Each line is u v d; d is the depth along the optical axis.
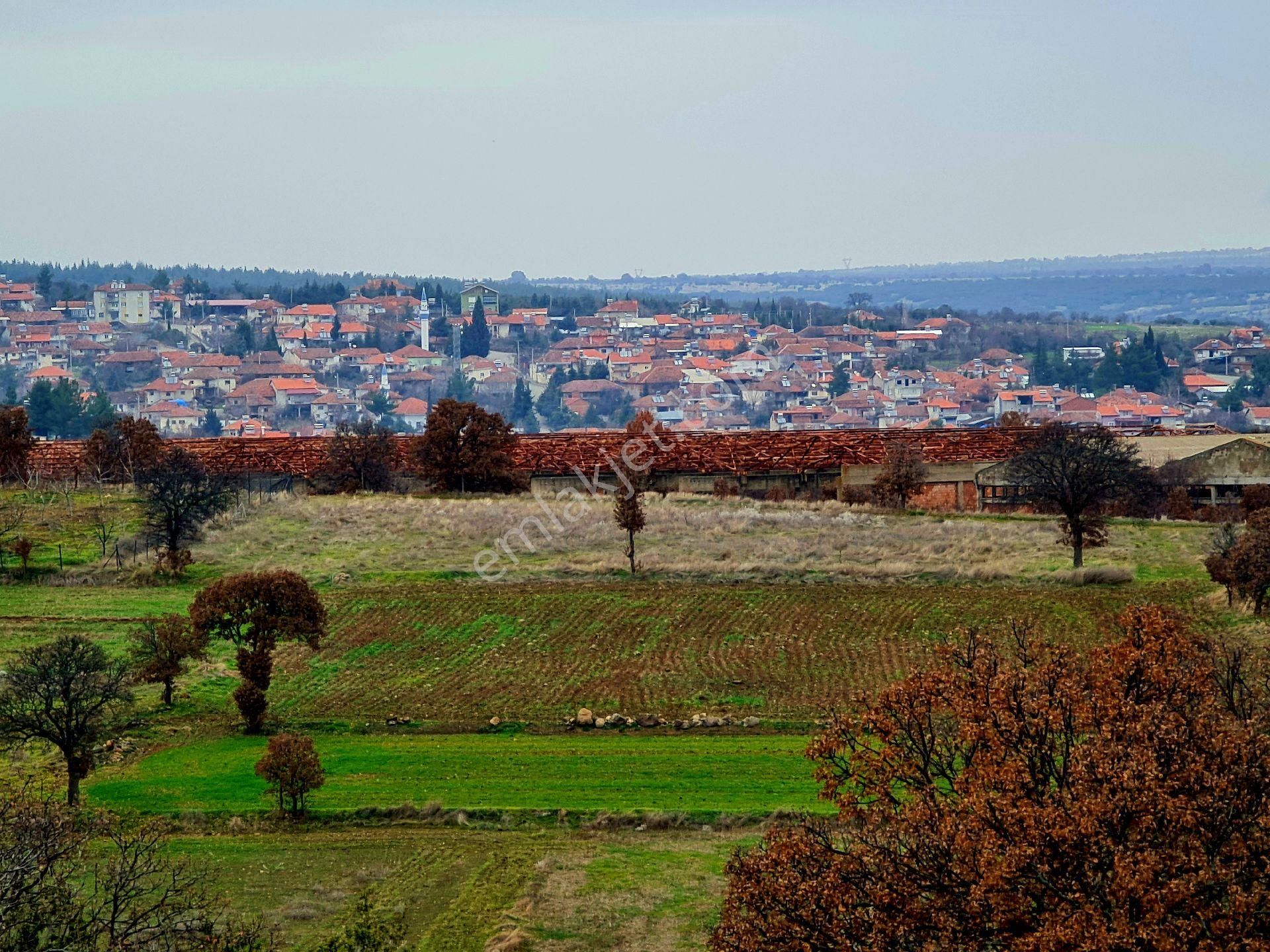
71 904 114.38
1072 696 109.69
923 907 100.94
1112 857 94.62
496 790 191.25
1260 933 91.94
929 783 115.12
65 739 185.50
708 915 147.12
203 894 140.88
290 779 181.88
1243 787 100.25
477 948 139.12
